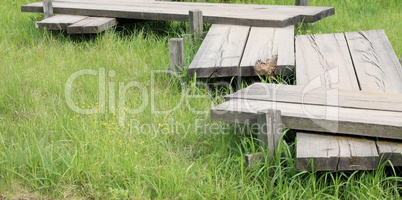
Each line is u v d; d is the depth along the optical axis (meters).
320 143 5.21
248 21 8.81
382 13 11.05
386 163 4.98
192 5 10.22
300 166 4.99
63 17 9.71
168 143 5.97
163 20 9.52
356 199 5.03
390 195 5.06
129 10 9.46
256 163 5.34
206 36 8.37
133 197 5.03
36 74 7.59
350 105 5.72
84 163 5.35
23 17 10.45
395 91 6.40
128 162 5.35
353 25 10.21
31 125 6.12
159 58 8.22
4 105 6.67
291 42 7.97
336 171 5.08
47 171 5.30
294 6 10.12
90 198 5.11
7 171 5.26
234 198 5.04
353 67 7.23
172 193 5.10
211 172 5.36
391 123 5.13
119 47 8.81
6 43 9.00
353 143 5.19
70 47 8.79
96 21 9.27
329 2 11.67
